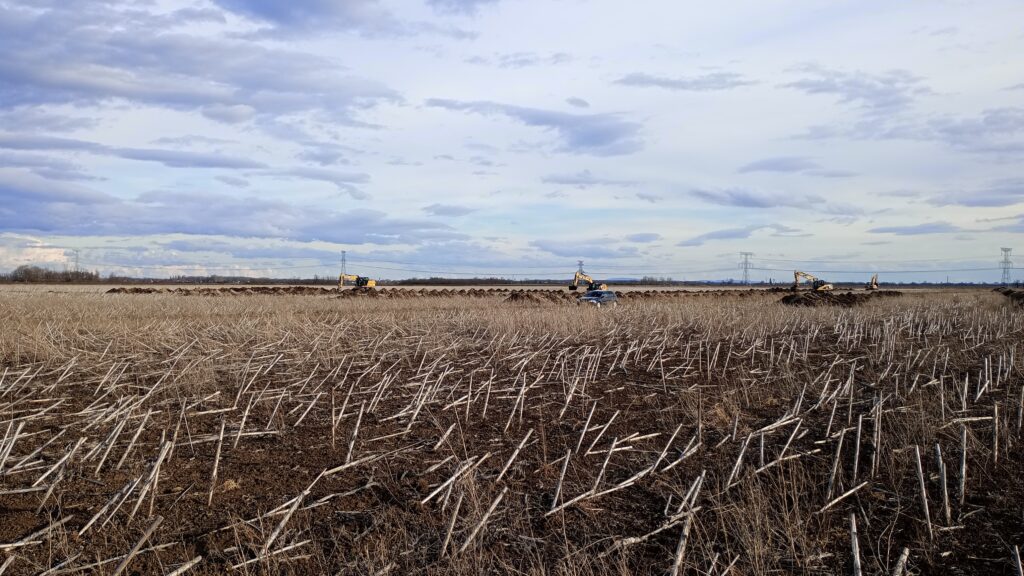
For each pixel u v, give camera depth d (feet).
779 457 21.90
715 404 30.45
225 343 53.06
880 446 23.77
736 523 18.08
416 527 18.26
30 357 45.88
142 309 89.71
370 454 24.26
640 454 24.22
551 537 17.90
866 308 88.79
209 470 22.61
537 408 31.17
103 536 17.51
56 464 21.74
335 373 39.32
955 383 31.81
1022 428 26.32
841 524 18.67
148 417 29.09
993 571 16.28
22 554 16.47
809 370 39.09
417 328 64.08
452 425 26.50
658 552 17.19
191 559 16.35
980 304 96.22
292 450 24.89
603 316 72.08
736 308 84.79
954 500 19.94
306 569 16.12
